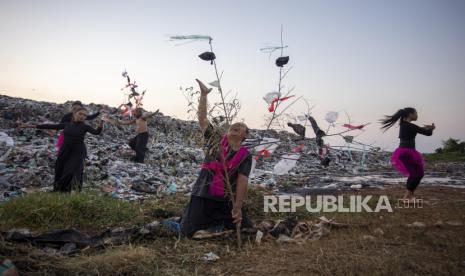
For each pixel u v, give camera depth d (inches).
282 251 163.5
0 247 146.7
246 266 148.1
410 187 274.7
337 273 137.9
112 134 599.5
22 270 136.0
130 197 279.1
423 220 216.4
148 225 181.6
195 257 155.7
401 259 149.0
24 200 204.2
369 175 477.1
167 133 667.4
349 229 196.1
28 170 326.6
